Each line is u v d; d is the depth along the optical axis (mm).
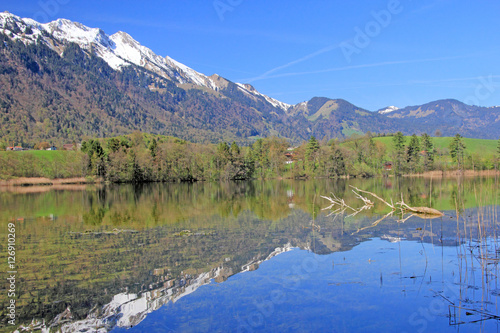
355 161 131000
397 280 15719
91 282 16219
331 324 11898
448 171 115812
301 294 14391
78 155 110375
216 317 12516
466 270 16344
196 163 119750
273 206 43781
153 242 24000
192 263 18891
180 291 15000
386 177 123625
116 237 25891
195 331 11625
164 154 116250
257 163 134250
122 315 12891
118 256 20516
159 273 17328
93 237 25969
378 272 16828
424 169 122812
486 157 111000
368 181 102000
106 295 14688
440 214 33125
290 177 128875
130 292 14992
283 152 140250
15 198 59188
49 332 11797
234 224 30672
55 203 50656
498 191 56875
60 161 111688
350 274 16625
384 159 132500
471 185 71312
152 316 12789
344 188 74938
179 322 12289
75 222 33125
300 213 36719
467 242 22406
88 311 13281
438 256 19312
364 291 14570
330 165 123500
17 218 35969
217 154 122938
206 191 73812
